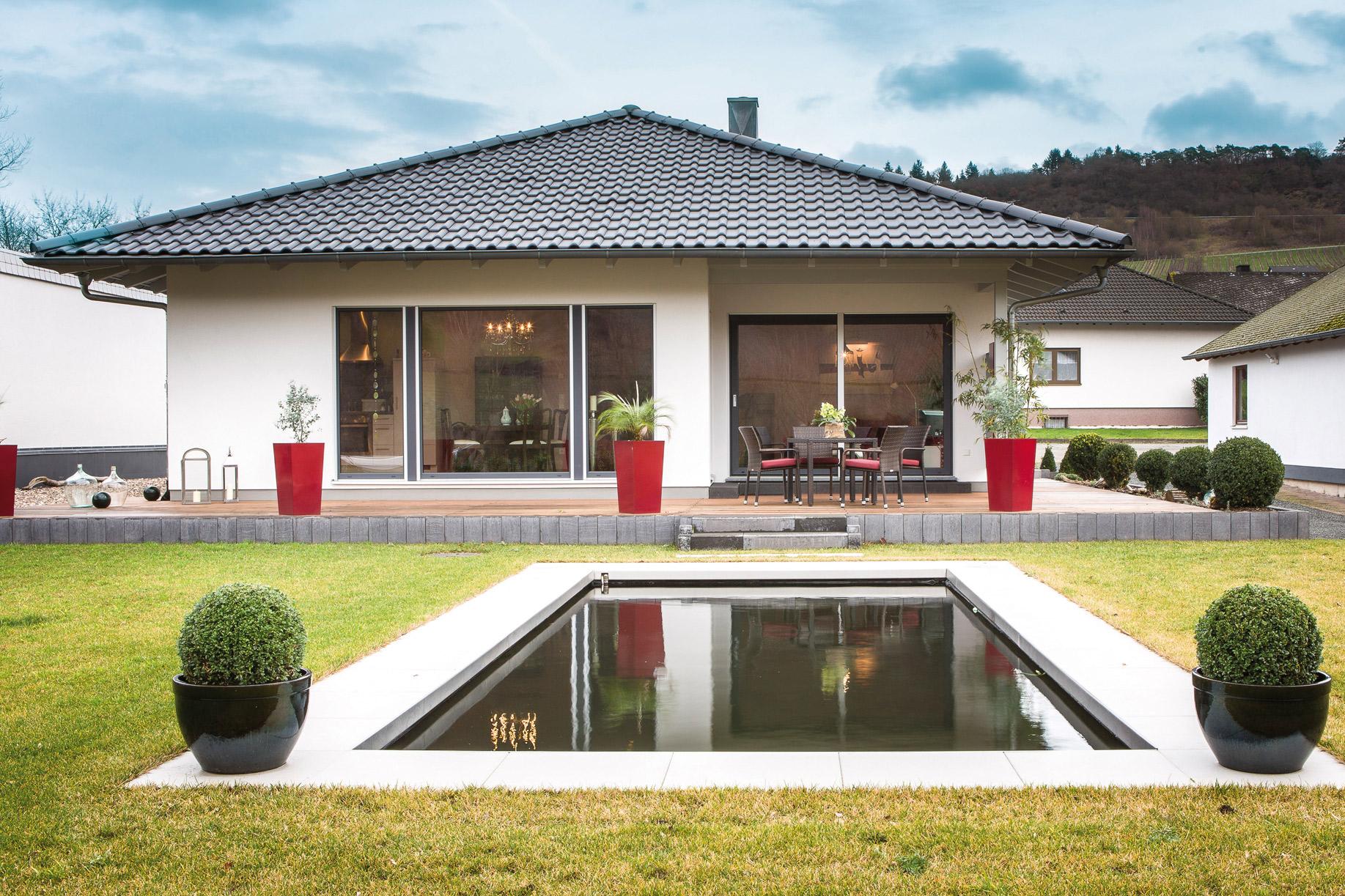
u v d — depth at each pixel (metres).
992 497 10.11
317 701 4.58
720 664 5.69
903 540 9.62
